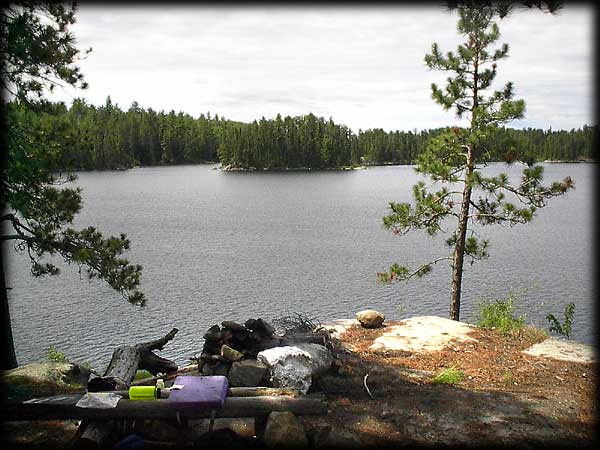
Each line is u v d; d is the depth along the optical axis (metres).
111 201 86.88
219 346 8.20
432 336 11.84
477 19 14.48
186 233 53.66
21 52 9.88
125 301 27.81
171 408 6.00
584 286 31.09
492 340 11.56
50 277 33.03
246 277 33.69
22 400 7.22
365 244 46.94
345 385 8.23
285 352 7.67
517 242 48.19
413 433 6.64
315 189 111.25
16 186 10.62
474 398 7.90
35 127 11.10
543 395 8.12
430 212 16.47
